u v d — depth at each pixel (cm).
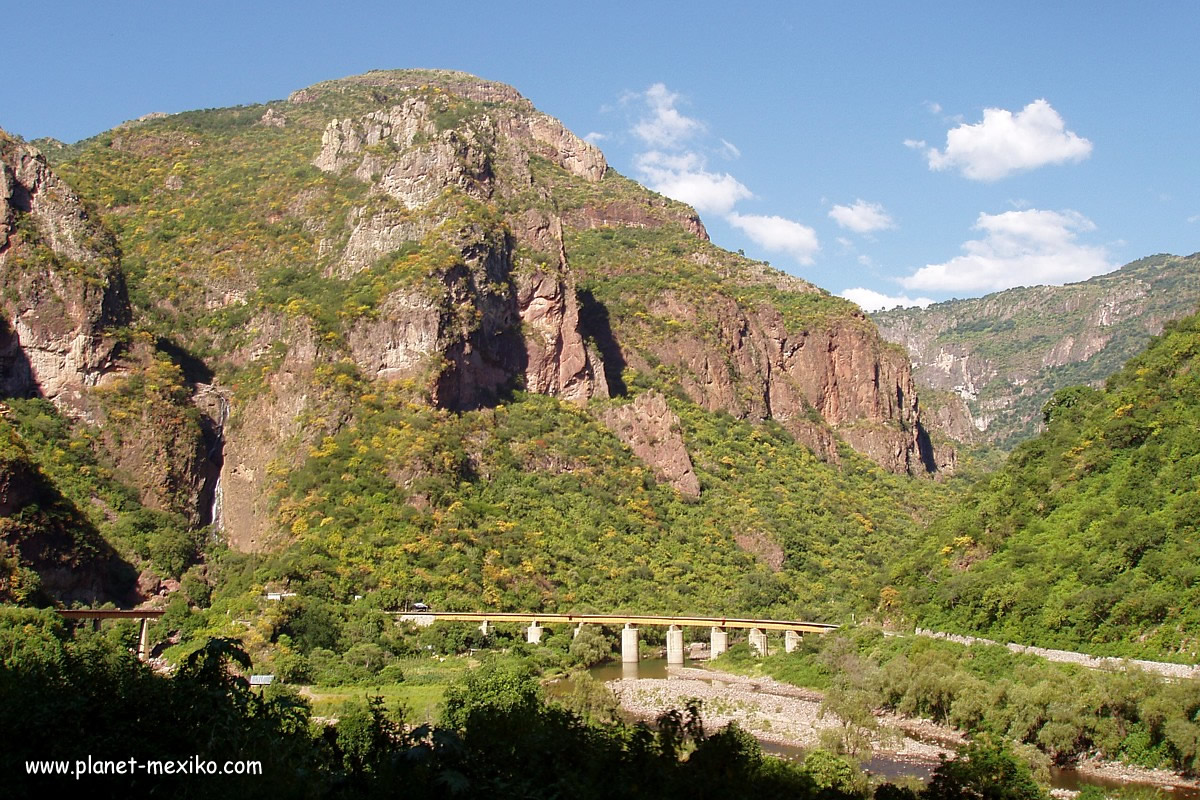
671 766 5484
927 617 13638
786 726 11156
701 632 18888
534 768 5031
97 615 14112
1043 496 14075
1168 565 11112
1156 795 8381
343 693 11925
